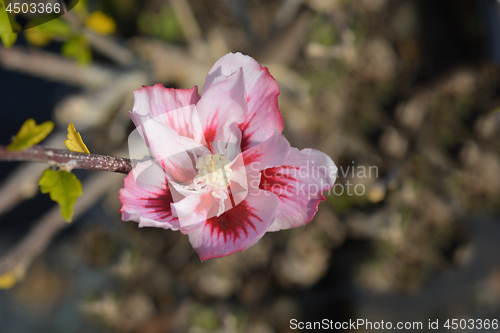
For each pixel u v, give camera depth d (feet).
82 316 1.98
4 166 2.07
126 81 1.38
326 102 1.58
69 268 2.10
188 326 1.57
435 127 1.60
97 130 1.48
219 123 0.87
